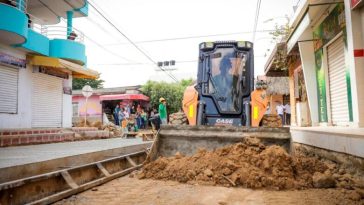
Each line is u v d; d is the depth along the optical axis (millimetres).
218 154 6492
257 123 8633
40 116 17016
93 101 38094
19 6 13531
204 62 9938
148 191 5500
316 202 4703
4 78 14406
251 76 9711
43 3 18688
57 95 18562
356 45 9242
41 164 6246
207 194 5215
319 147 8273
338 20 11000
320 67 13516
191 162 6496
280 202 4715
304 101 16266
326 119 13016
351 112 10039
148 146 11898
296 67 17797
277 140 6703
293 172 5945
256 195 5152
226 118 9406
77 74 20594
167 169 6523
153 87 38094
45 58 16156
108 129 22172
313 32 14250
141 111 30531
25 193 4695
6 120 14414
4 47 14227
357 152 5992
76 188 5395
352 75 9398
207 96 9664
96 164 6719
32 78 16297
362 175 5898
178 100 38000
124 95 35531
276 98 27422
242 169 5930
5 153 8875
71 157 7242
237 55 9828
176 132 7277
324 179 5637
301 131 10109
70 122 19797
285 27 16812
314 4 10852
